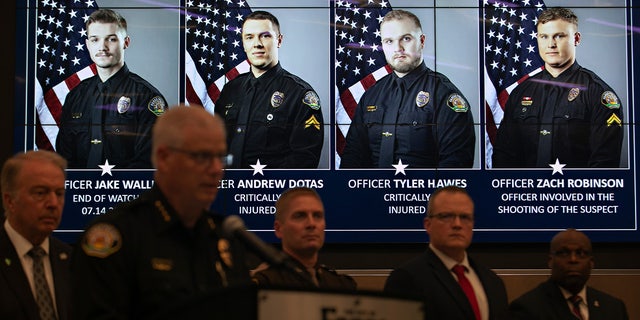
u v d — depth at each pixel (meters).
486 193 11.94
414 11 12.22
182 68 12.19
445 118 12.03
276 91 12.10
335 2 12.28
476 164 11.97
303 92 12.12
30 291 5.70
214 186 3.64
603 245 11.96
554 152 11.99
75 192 11.93
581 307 7.15
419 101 12.05
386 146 12.00
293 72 12.16
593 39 12.17
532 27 12.20
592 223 11.91
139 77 12.17
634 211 11.91
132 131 12.05
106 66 12.17
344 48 12.19
